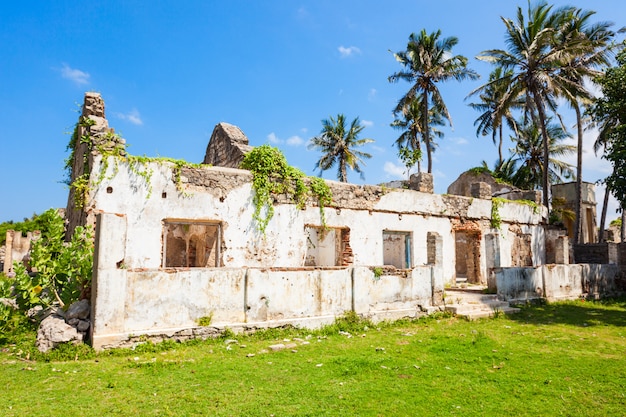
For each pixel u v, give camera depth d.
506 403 6.13
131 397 5.95
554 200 32.16
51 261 10.09
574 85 23.91
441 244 13.78
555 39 24.12
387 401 6.04
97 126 12.72
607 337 10.62
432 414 5.68
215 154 19.62
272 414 5.49
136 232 12.45
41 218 31.08
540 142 36.72
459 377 7.21
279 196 14.99
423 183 19.02
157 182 12.95
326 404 5.86
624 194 14.02
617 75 14.73
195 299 9.27
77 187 12.27
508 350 9.08
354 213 16.67
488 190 21.30
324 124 45.31
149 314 8.77
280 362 7.82
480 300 14.38
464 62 30.08
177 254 17.91
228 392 6.20
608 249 21.95
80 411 5.46
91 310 8.57
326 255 19.75
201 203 13.52
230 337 9.38
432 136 41.84
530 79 24.33
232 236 13.90
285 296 10.39
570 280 17.22
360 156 45.66
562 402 6.20
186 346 8.85
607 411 5.90
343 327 10.87
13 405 5.62
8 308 9.62
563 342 9.96
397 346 9.30
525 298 15.34
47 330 8.23
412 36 31.70
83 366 7.39
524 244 22.27
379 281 12.05
